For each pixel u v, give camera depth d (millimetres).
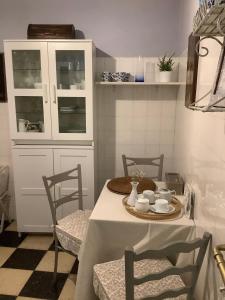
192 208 1682
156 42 2736
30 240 2689
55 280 2045
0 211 2963
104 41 2764
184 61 2322
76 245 1890
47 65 2438
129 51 2768
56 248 2047
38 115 2645
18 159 2633
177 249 1186
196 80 1763
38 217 2732
